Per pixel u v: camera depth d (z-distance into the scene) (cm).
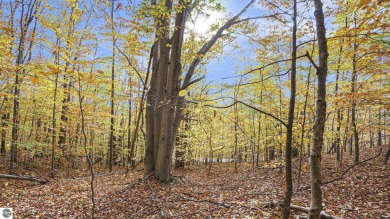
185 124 2019
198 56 1063
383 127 1102
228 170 1944
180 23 1083
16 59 1162
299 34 1028
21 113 1662
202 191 972
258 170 1647
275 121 1516
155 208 762
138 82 1566
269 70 1439
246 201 780
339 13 937
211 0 759
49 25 1231
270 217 620
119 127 1992
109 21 1228
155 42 1177
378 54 744
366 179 935
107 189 1091
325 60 277
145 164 1178
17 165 1612
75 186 1187
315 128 279
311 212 271
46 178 1443
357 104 829
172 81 1076
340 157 1409
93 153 2188
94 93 1416
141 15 774
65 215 757
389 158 1270
